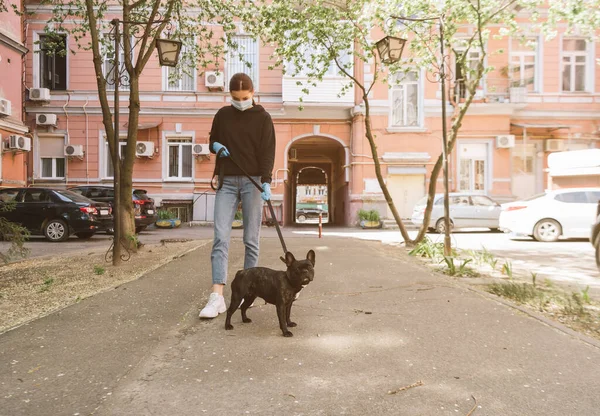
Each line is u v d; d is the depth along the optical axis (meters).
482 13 10.83
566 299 5.45
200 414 2.41
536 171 22.62
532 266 8.67
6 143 16.17
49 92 21.45
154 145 21.91
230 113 4.39
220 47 12.09
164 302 4.85
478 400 2.60
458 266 8.07
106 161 22.00
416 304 4.91
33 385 2.75
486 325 4.12
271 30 11.02
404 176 22.00
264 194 4.23
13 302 4.93
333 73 21.38
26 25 21.34
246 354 3.31
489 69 11.11
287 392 2.68
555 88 22.20
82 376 2.89
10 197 13.89
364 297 5.25
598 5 10.31
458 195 18.55
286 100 21.11
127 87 21.73
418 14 11.73
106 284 5.99
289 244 11.80
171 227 20.44
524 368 3.10
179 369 3.02
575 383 2.85
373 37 20.45
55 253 10.30
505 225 14.54
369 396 2.64
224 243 4.37
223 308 4.36
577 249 11.78
